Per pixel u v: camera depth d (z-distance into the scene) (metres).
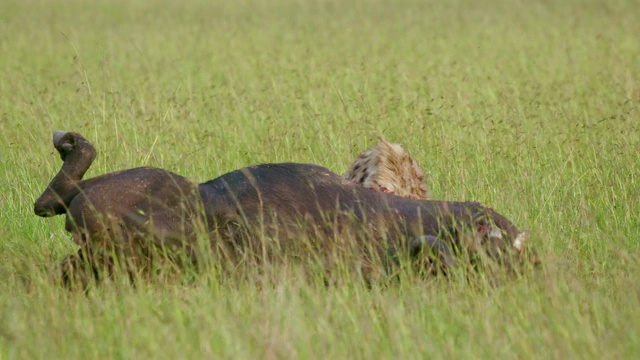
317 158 30.06
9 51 60.38
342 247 19.59
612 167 28.09
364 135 32.22
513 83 42.53
